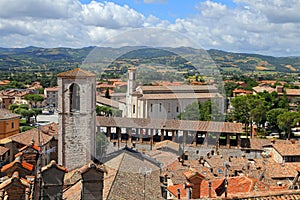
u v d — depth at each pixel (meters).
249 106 84.56
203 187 20.61
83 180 11.14
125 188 17.50
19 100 131.62
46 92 135.12
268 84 160.25
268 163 39.88
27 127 82.88
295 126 87.56
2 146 43.44
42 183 11.33
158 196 19.16
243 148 58.03
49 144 45.28
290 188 19.44
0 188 10.25
